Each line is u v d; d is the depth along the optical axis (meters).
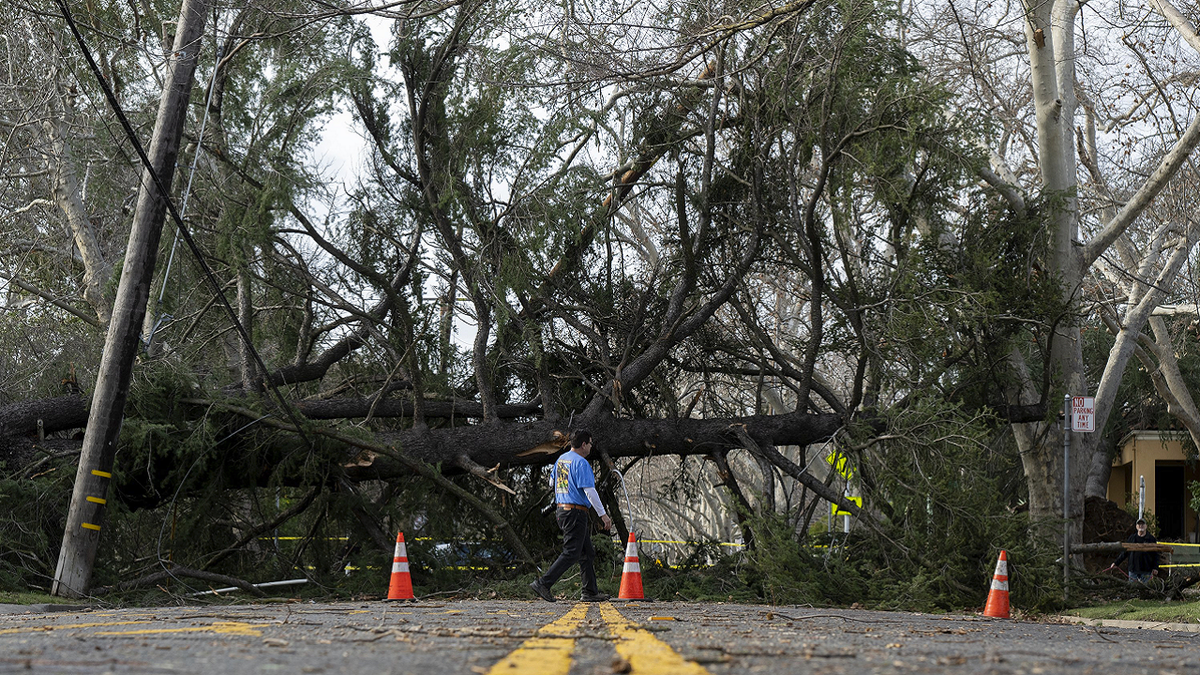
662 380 21.39
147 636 6.42
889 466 17.27
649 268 22.30
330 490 18.09
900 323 18.11
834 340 21.11
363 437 17.55
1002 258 19.33
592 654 5.24
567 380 20.69
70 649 5.40
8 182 22.66
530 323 18.86
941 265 19.58
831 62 17.95
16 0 19.09
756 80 19.09
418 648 5.55
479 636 6.38
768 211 20.06
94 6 19.89
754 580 17.25
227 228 17.80
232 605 13.74
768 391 30.47
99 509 14.23
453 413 19.80
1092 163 26.59
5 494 14.84
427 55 18.39
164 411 16.81
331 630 7.08
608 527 12.41
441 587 17.08
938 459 16.94
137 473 16.73
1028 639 7.39
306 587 17.00
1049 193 19.75
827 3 18.20
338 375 22.91
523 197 18.20
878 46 18.75
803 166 19.73
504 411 20.25
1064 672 4.53
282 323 20.56
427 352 19.48
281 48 18.50
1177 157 19.59
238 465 17.58
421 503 18.27
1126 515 22.83
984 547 16.47
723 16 15.96
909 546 16.83
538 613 9.73
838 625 8.62
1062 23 21.84
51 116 20.69
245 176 17.80
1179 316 31.94
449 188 17.89
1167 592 17.61
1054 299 18.84
